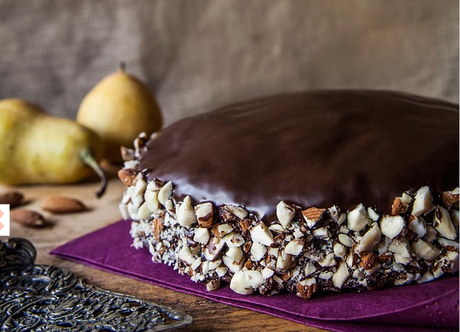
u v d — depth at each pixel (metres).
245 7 0.77
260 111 0.49
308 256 0.43
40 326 0.41
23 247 0.48
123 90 0.66
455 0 0.75
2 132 0.62
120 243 0.52
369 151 0.44
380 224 0.42
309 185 0.43
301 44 0.77
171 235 0.46
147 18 0.78
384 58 0.77
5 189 0.64
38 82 0.79
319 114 0.47
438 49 0.76
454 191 0.43
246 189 0.43
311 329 0.42
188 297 0.45
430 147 0.45
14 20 0.77
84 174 0.63
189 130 0.49
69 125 0.63
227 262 0.44
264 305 0.43
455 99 0.76
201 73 0.79
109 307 0.43
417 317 0.41
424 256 0.43
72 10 0.77
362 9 0.76
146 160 0.48
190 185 0.44
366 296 0.43
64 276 0.47
